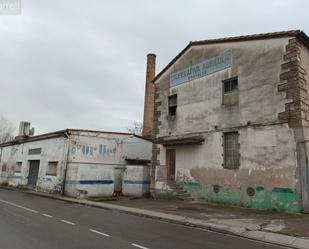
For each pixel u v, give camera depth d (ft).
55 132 92.94
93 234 30.63
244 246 28.63
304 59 53.57
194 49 70.23
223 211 49.90
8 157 131.23
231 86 61.31
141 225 37.88
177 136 70.90
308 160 48.26
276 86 53.47
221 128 61.26
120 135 94.48
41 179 98.68
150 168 81.82
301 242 30.25
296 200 48.19
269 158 52.60
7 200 62.85
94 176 81.05
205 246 27.53
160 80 78.54
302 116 49.90
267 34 55.57
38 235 28.94
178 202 63.62
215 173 61.00
